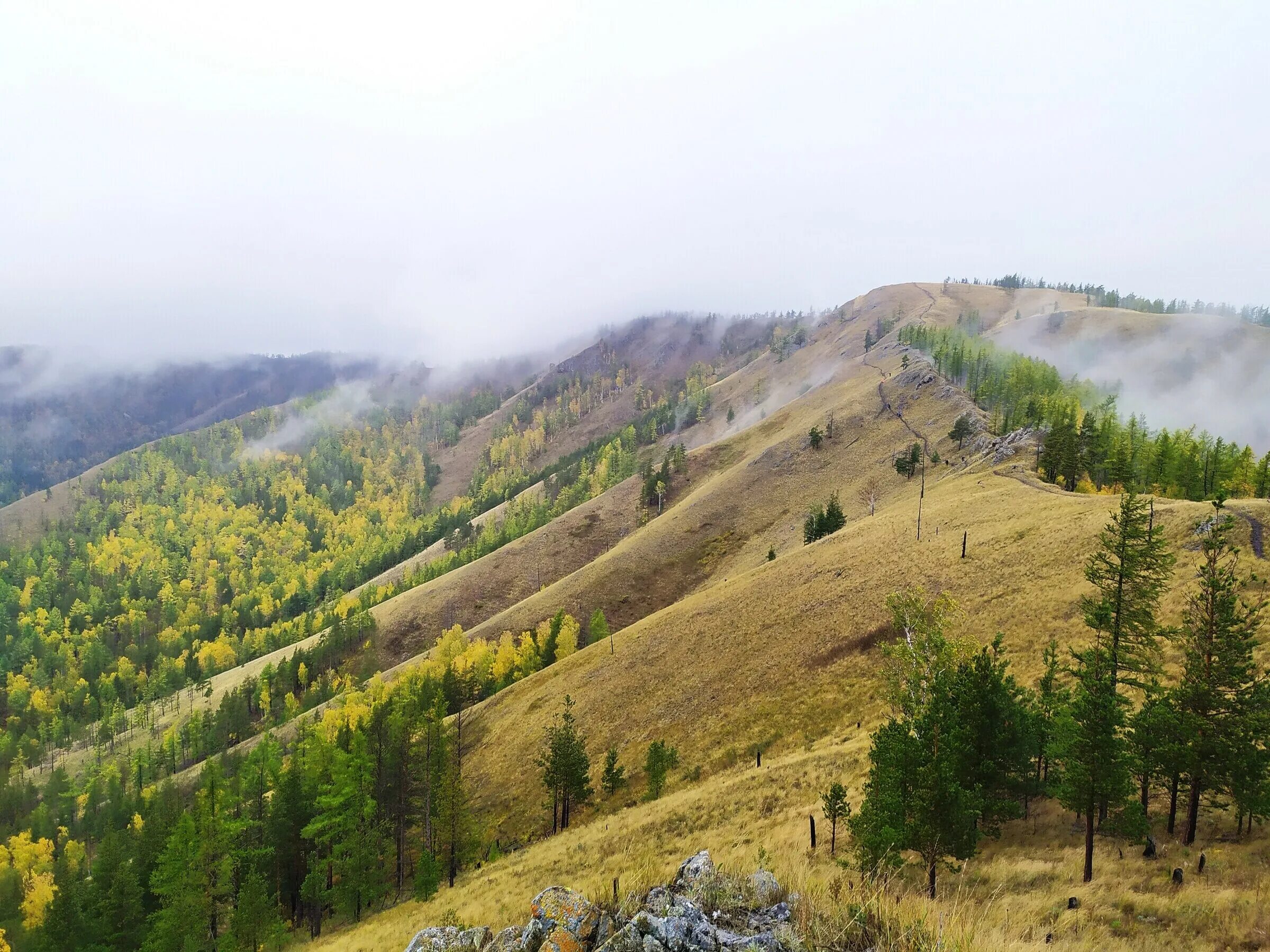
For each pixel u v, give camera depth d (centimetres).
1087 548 4997
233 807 5584
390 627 14075
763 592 7100
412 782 5266
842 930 723
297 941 4381
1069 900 1648
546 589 13112
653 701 6119
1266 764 1953
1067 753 2281
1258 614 3288
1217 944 1333
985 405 13412
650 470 17812
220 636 18738
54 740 14125
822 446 14775
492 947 866
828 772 3619
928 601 5297
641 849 3397
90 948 4466
